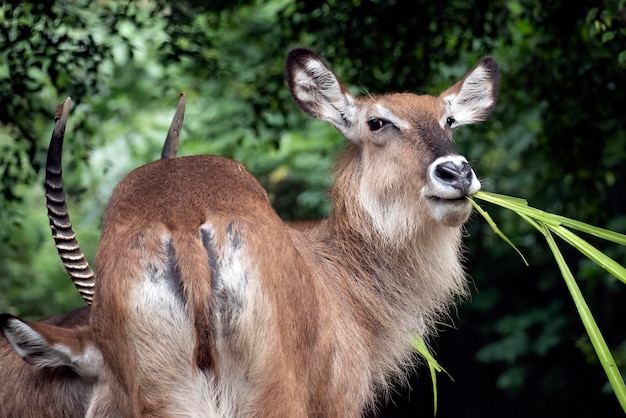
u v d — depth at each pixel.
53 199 7.92
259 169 17.17
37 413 8.23
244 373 6.39
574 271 18.27
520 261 18.64
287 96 14.03
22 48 11.71
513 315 18.78
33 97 13.71
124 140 18.92
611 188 16.69
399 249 8.38
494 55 14.23
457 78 14.88
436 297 8.66
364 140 8.60
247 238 6.42
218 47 15.21
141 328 6.29
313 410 7.29
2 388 8.38
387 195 8.37
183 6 12.85
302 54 8.90
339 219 8.52
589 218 14.35
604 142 13.64
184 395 6.32
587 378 18.92
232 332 6.32
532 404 19.88
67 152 17.23
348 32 12.38
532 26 13.14
